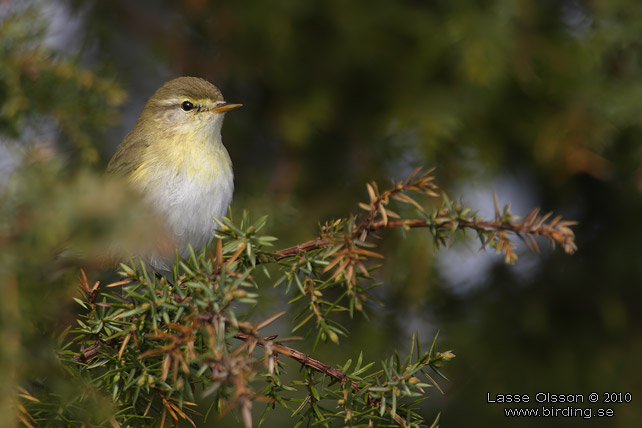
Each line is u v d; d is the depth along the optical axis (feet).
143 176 29.43
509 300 32.22
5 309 18.26
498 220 17.20
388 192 17.84
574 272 32.09
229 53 33.42
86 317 18.49
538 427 30.89
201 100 30.07
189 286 15.44
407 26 31.86
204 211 29.63
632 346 31.35
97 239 16.84
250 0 31.81
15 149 28.32
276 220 31.73
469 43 30.04
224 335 14.73
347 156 33.32
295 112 32.60
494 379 31.07
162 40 33.81
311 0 31.96
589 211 32.94
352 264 17.03
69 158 30.68
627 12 30.35
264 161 34.45
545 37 31.55
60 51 29.22
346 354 29.99
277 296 30.68
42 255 17.74
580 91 30.71
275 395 17.02
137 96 35.24
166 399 18.15
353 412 16.69
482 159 30.73
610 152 31.71
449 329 31.40
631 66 31.24
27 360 18.11
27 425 17.37
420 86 31.55
